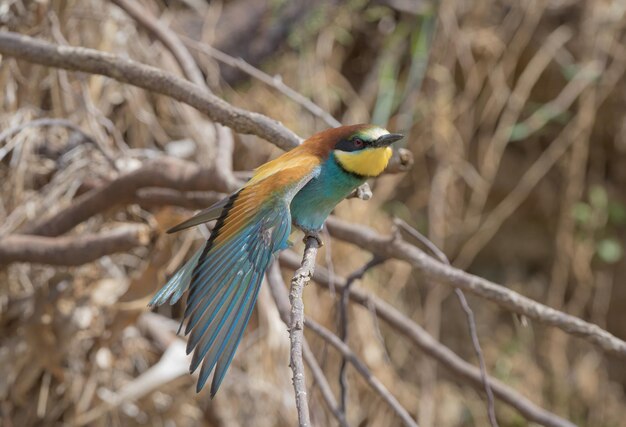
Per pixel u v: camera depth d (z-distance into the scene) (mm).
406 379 11758
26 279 8555
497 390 7875
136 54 9820
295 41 11273
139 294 7840
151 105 10078
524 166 12070
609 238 12438
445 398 12117
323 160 5559
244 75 11109
